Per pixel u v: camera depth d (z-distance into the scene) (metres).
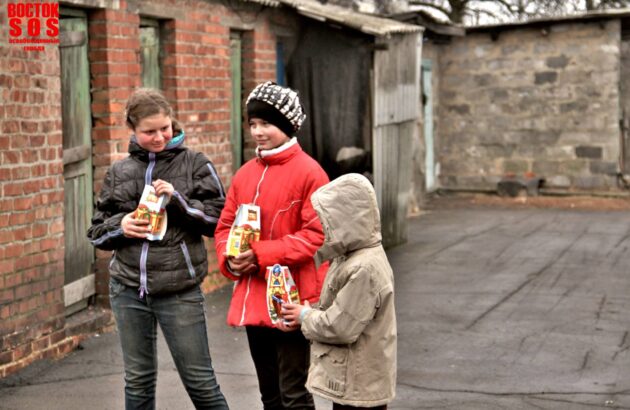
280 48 11.32
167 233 4.36
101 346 7.07
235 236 4.29
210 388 4.48
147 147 4.44
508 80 19.55
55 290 6.77
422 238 13.51
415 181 17.64
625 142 18.86
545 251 12.12
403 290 9.55
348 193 3.84
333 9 12.07
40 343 6.59
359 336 3.88
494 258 11.60
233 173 10.51
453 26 17.39
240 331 7.64
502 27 19.12
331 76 11.59
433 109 19.83
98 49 7.60
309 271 4.40
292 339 4.29
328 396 3.91
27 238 6.43
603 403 5.71
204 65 9.40
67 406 5.66
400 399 5.76
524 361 6.71
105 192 4.51
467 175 20.12
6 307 6.23
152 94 4.41
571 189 19.22
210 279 9.52
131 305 4.42
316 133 11.59
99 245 4.43
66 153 7.22
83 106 7.55
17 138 6.30
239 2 10.02
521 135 19.55
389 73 12.14
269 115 4.37
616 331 7.64
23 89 6.36
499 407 5.61
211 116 9.57
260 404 5.64
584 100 18.91
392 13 16.03
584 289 9.52
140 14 8.30
